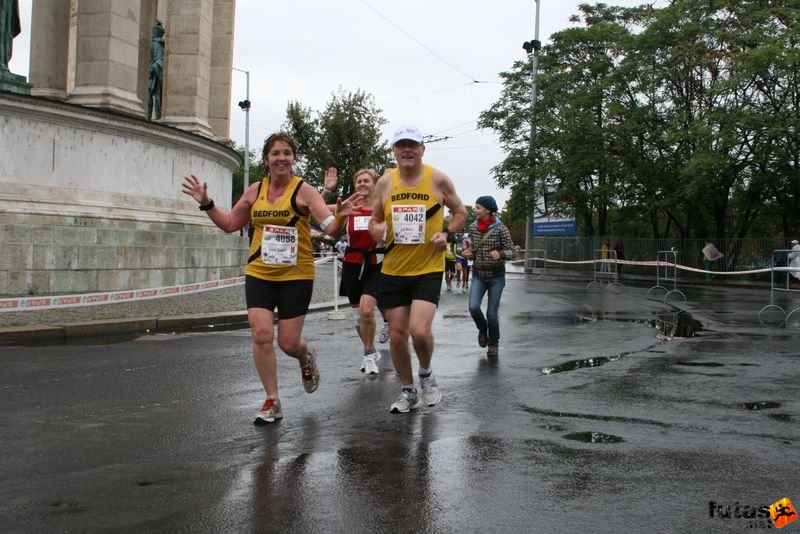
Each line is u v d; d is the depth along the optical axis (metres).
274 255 5.53
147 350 9.12
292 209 5.55
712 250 34.22
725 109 31.75
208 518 3.59
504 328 12.07
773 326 12.44
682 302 18.41
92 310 12.59
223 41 25.83
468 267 23.17
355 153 51.38
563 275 39.44
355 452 4.70
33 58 19.36
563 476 4.21
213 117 25.73
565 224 49.06
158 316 11.83
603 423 5.45
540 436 5.07
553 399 6.32
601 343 10.13
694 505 3.76
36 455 4.64
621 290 24.00
